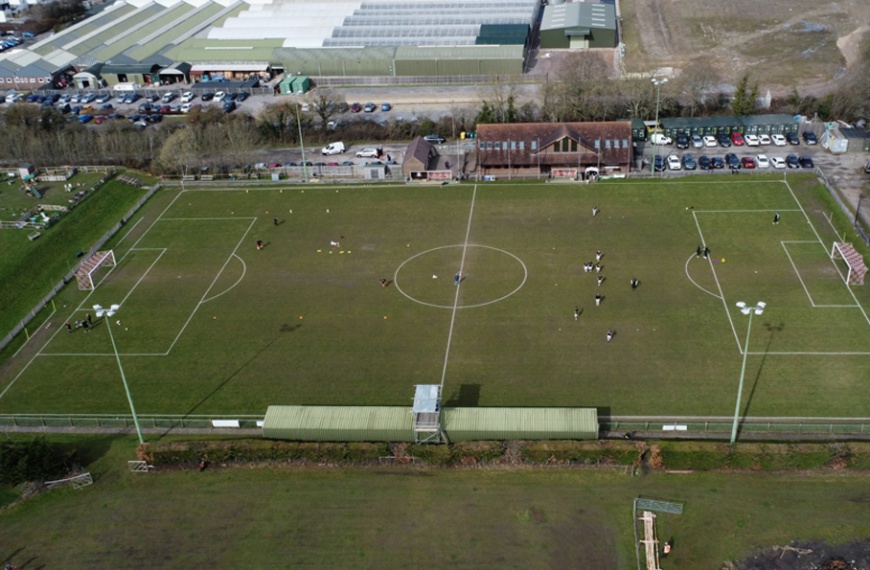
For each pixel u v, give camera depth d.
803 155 158.00
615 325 107.81
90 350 108.56
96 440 92.31
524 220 137.38
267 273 125.44
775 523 77.00
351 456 86.38
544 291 116.44
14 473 83.94
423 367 101.56
